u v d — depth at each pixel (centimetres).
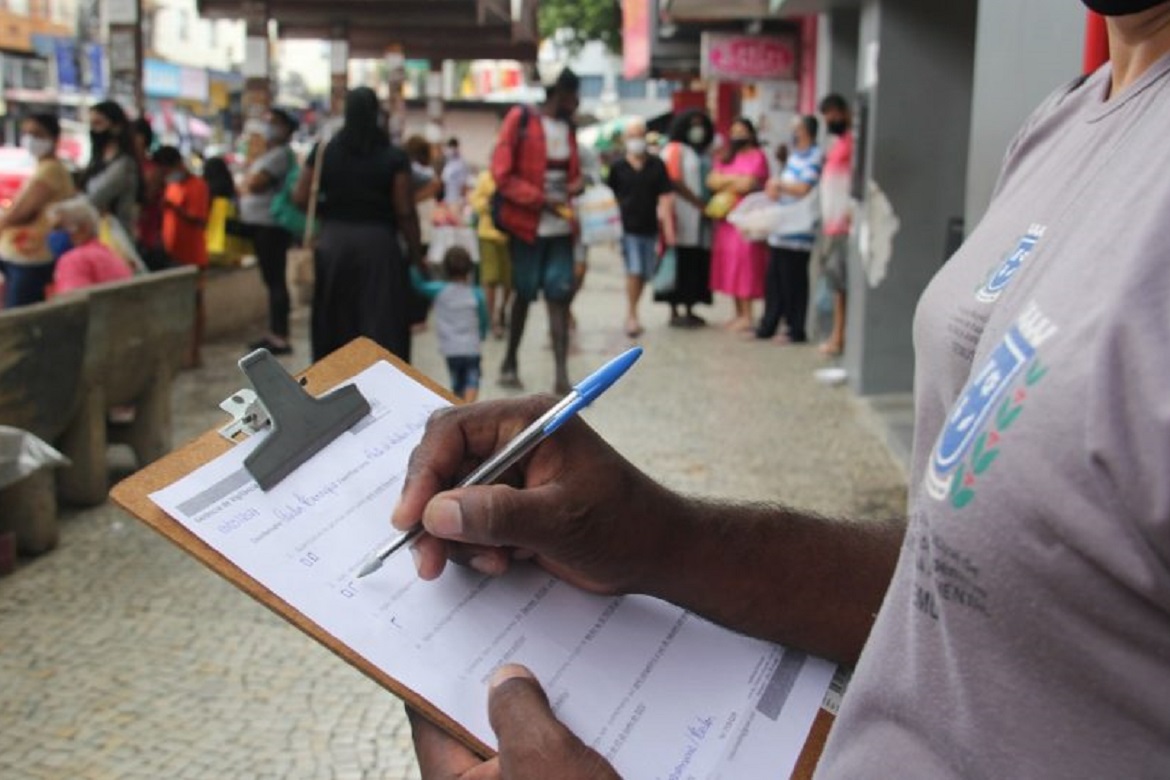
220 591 443
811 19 1288
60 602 432
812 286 1080
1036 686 74
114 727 343
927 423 109
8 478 430
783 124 1372
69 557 477
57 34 4053
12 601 432
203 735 340
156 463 113
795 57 1352
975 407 81
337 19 1495
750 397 787
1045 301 79
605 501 114
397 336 632
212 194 955
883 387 778
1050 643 73
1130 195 78
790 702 117
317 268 625
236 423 117
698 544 120
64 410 504
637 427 698
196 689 367
